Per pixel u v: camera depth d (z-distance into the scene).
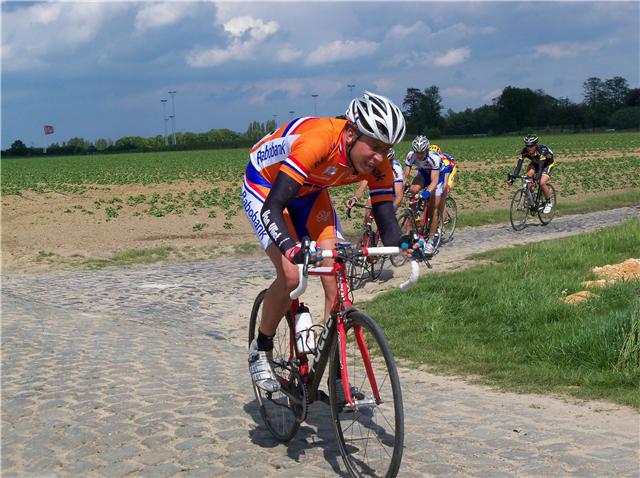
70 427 3.90
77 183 30.20
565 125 128.62
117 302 8.06
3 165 62.19
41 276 9.85
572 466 3.20
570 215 15.44
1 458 3.48
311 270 3.31
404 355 5.64
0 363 5.36
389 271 9.13
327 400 3.37
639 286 6.39
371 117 3.10
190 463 3.38
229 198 20.48
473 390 4.67
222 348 6.18
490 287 6.92
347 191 21.00
